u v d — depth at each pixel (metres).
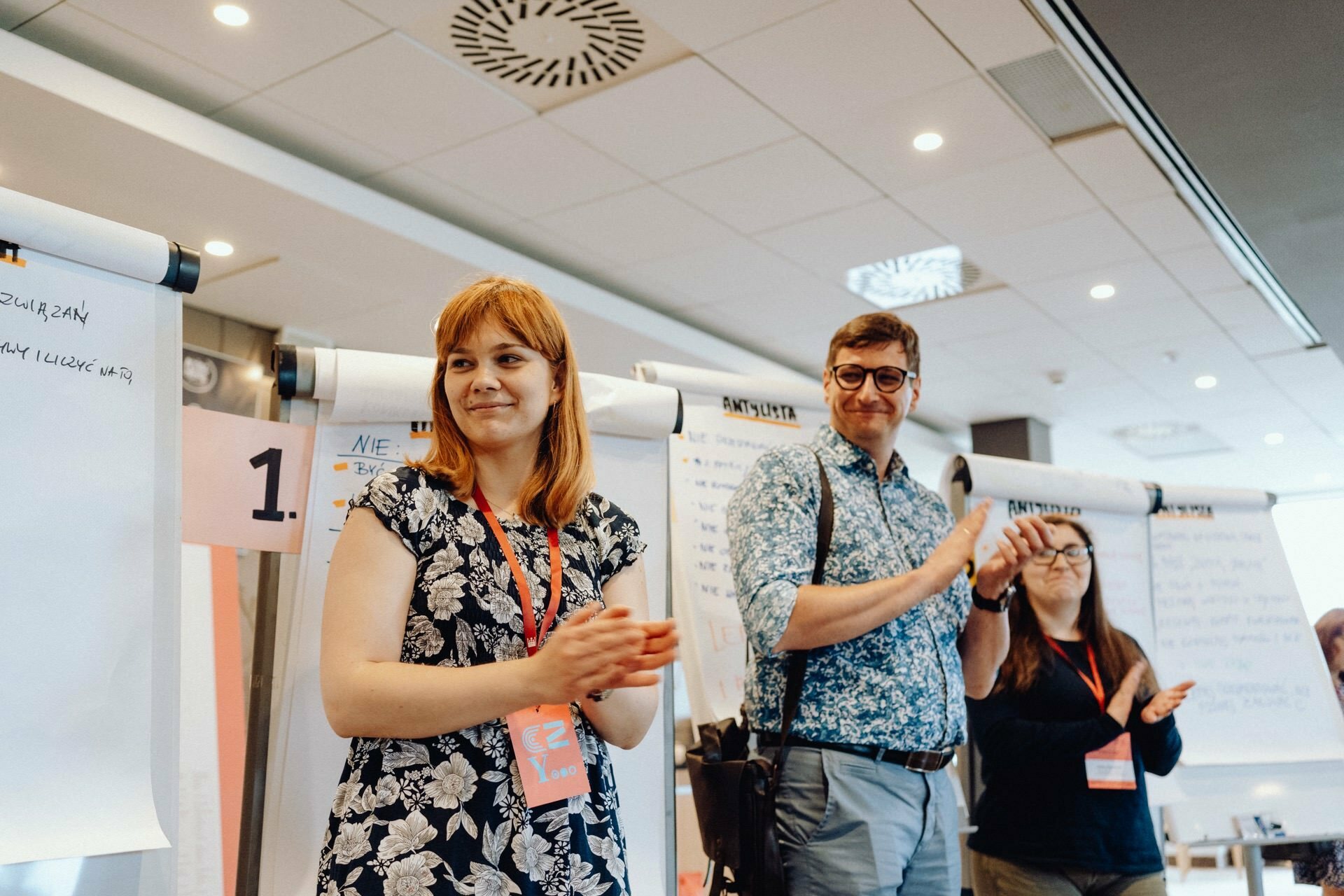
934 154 4.36
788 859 1.85
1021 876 2.44
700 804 2.00
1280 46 3.32
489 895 1.14
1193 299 6.00
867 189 4.68
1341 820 3.15
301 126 4.15
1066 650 2.70
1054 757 2.47
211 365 5.43
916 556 2.09
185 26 3.48
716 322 6.52
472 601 1.25
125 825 1.31
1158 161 4.37
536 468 1.41
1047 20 3.38
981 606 2.12
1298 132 3.83
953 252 5.39
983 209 4.89
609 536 1.44
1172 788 3.12
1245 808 3.12
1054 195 4.73
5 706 1.26
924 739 1.91
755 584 1.85
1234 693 3.25
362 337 6.21
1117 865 2.41
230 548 2.48
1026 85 3.82
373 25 3.46
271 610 1.69
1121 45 3.40
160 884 1.33
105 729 1.33
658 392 2.14
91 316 1.43
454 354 1.38
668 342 6.23
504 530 1.33
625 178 4.58
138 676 1.38
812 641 1.79
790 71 3.72
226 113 4.06
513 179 4.59
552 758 1.23
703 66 3.69
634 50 3.60
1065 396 8.05
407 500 1.26
